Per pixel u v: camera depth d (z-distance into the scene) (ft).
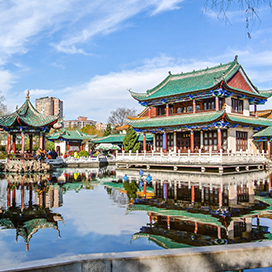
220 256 24.13
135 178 128.77
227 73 169.99
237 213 60.75
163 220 55.57
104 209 65.36
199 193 86.12
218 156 137.28
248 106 182.60
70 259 22.20
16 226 52.24
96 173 155.53
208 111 164.66
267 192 87.45
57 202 73.31
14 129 166.40
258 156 161.89
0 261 36.73
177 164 152.97
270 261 25.09
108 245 42.29
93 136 309.22
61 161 200.44
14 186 102.94
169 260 23.24
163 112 196.65
